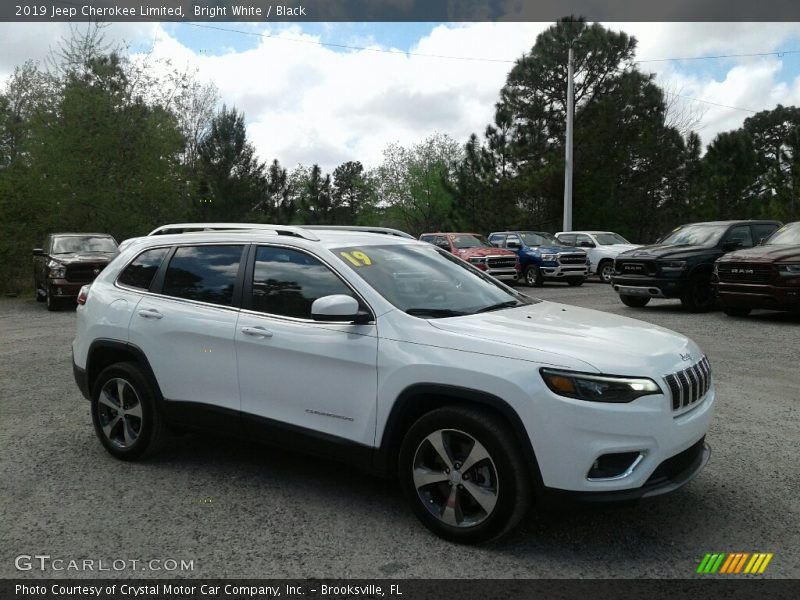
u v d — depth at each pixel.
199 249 5.02
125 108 25.34
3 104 27.14
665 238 15.39
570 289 21.55
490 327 3.88
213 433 4.71
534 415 3.43
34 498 4.42
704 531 3.87
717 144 36.47
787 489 4.46
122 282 5.38
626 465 3.46
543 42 39.16
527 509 3.59
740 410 6.36
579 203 32.72
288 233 4.71
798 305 11.52
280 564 3.52
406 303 4.16
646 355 3.64
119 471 4.92
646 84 35.38
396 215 58.16
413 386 3.78
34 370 8.56
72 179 23.84
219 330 4.59
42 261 17.50
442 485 3.81
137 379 4.98
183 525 4.00
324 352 4.12
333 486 4.59
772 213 34.06
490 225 34.56
